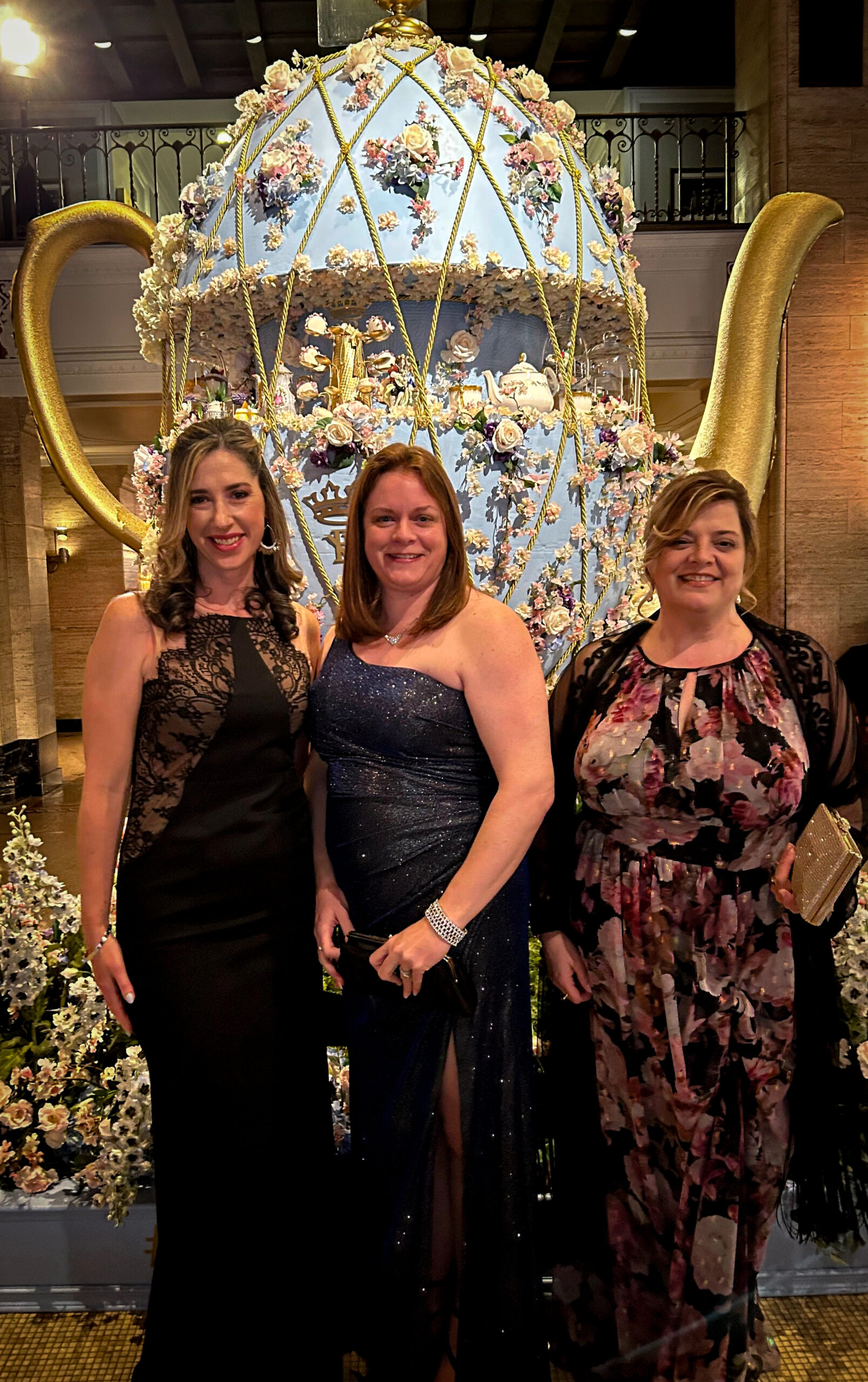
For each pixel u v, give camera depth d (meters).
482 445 2.39
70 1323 2.22
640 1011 1.77
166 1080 1.80
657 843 1.76
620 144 9.41
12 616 9.74
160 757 1.78
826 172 8.08
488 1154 1.78
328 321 2.58
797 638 1.83
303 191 2.42
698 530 1.74
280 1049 1.84
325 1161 1.96
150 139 12.84
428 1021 1.75
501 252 2.41
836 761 1.80
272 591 1.90
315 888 1.91
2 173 10.34
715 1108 1.76
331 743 1.78
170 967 1.78
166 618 1.78
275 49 11.62
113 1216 2.19
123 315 8.73
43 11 10.64
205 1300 1.83
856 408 8.23
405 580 1.69
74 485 2.94
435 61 2.51
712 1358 1.77
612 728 1.79
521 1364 1.79
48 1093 2.36
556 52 11.85
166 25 10.78
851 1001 2.29
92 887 1.82
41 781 9.90
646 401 2.82
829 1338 2.11
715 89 12.22
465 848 1.74
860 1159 1.98
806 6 7.99
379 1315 1.82
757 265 2.90
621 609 2.68
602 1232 1.91
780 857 1.78
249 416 2.41
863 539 8.34
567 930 1.92
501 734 1.67
